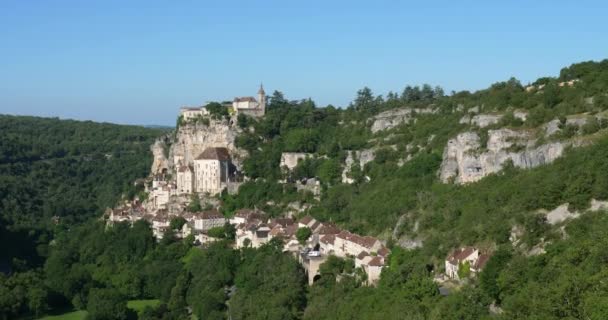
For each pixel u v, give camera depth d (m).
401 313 199.00
